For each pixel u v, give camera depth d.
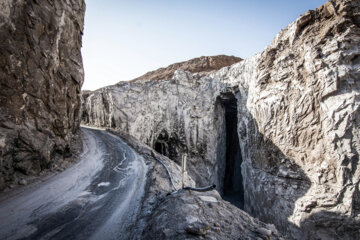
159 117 36.22
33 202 7.11
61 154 12.47
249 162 25.61
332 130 14.59
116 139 25.33
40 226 5.72
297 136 17.34
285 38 20.70
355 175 13.25
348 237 12.84
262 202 20.95
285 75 19.41
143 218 6.74
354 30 15.14
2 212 6.07
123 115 33.12
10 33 8.40
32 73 9.79
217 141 37.00
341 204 13.45
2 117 7.80
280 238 4.72
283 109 19.00
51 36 11.73
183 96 37.44
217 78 36.31
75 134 20.19
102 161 15.10
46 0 11.31
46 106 11.12
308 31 18.34
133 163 15.90
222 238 4.48
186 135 35.75
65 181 9.78
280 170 18.78
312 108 16.33
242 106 29.05
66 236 5.40
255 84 24.31
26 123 9.16
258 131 23.00
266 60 22.77
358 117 13.63
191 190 7.95
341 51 15.12
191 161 35.09
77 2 16.31
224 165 40.03
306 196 15.73
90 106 40.59
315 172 15.47
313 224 14.58
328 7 17.05
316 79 16.25
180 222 5.19
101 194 8.99
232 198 34.34
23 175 8.65
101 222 6.44
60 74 12.91
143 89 36.78
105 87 35.94
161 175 13.06
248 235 4.75
